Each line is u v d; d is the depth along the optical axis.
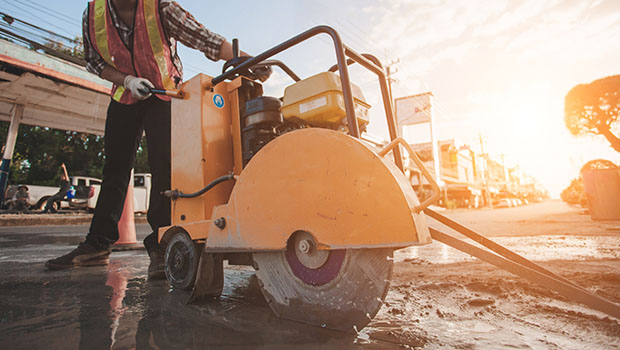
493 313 1.42
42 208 13.02
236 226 1.53
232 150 2.07
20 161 21.89
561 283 1.05
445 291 1.80
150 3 2.18
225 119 2.06
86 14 2.40
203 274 1.69
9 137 12.27
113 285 2.13
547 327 1.25
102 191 2.91
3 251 4.26
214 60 2.29
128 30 2.28
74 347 1.12
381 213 1.13
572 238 4.41
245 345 1.11
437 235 1.23
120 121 2.61
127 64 2.33
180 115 2.06
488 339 1.14
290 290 1.38
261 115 1.85
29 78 10.16
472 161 50.25
